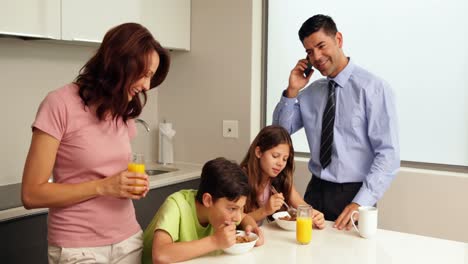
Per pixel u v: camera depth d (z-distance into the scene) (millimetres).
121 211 1613
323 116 2361
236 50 3113
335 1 2963
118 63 1444
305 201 2443
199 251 1520
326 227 1946
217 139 3240
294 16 3096
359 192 2150
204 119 3281
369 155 2291
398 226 2740
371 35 2875
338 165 2316
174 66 3373
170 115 3416
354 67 2309
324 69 2289
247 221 1842
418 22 2734
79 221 1517
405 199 2709
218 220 1620
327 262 1520
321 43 2223
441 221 2621
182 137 3389
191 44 3287
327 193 2361
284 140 2092
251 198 2107
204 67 3250
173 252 1514
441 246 1695
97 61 1492
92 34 2525
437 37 2691
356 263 1512
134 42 1448
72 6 2412
